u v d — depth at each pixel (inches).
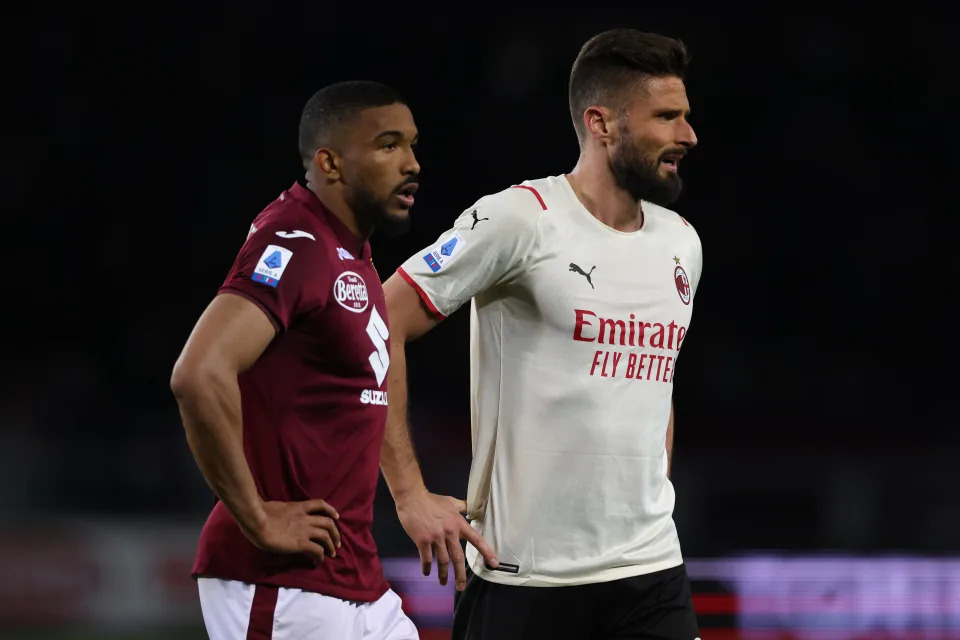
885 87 2294.5
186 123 2283.5
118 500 1678.2
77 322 2187.5
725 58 2316.7
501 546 493.4
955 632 939.3
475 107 2260.1
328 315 408.5
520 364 493.0
